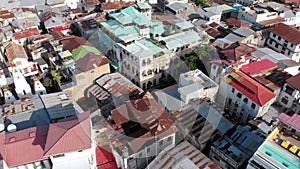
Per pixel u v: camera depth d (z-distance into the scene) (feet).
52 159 69.87
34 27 170.50
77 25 164.04
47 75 129.59
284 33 153.58
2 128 83.51
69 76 101.96
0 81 120.78
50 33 156.04
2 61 145.38
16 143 73.00
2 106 95.91
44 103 92.58
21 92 110.01
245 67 122.83
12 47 138.31
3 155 70.38
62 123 73.36
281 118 84.28
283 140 80.48
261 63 126.00
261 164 75.82
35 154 71.97
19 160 71.05
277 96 115.34
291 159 74.95
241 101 108.68
